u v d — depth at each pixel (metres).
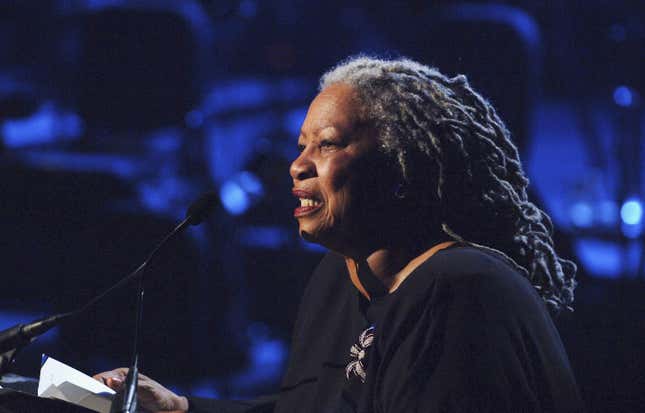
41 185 17.67
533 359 5.61
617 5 25.02
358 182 6.17
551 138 37.16
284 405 6.95
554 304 6.70
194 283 16.86
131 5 19.00
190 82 19.20
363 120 6.21
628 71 24.75
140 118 19.45
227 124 29.05
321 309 7.11
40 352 18.47
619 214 23.38
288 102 27.88
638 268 20.97
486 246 6.40
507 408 5.33
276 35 33.25
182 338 16.88
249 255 20.42
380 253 6.30
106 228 16.94
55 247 17.44
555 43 26.70
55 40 30.69
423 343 5.55
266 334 20.31
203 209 6.54
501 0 26.48
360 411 5.81
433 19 18.81
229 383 17.42
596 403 15.24
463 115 6.39
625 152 24.59
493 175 6.38
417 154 6.22
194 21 19.23
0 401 6.15
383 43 32.56
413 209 6.27
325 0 33.19
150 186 18.44
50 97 28.09
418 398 5.41
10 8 31.64
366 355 6.25
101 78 19.30
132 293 16.77
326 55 32.94
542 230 6.69
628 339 16.94
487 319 5.49
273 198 19.62
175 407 7.66
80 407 6.03
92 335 16.86
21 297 19.50
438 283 5.64
